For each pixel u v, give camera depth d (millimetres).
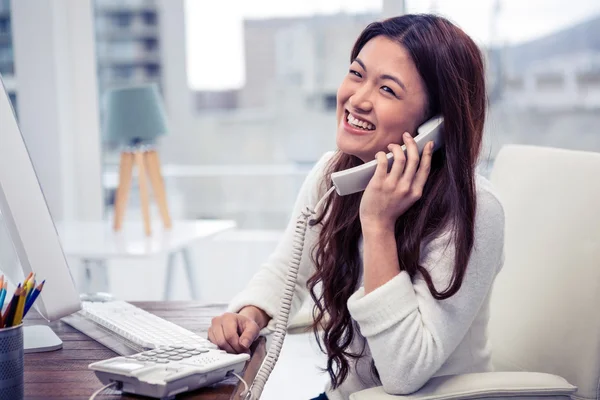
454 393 1045
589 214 1285
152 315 1281
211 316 1350
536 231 1376
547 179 1401
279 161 3129
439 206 1154
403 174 1129
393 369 1061
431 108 1170
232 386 962
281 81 3062
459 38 1155
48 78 2891
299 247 1291
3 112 1007
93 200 3059
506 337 1371
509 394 1051
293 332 1457
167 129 2637
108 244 2391
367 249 1121
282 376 2643
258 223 3184
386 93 1158
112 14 3043
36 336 1176
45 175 2938
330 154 1517
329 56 2992
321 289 1333
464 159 1139
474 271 1121
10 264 1176
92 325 1259
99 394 923
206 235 2555
